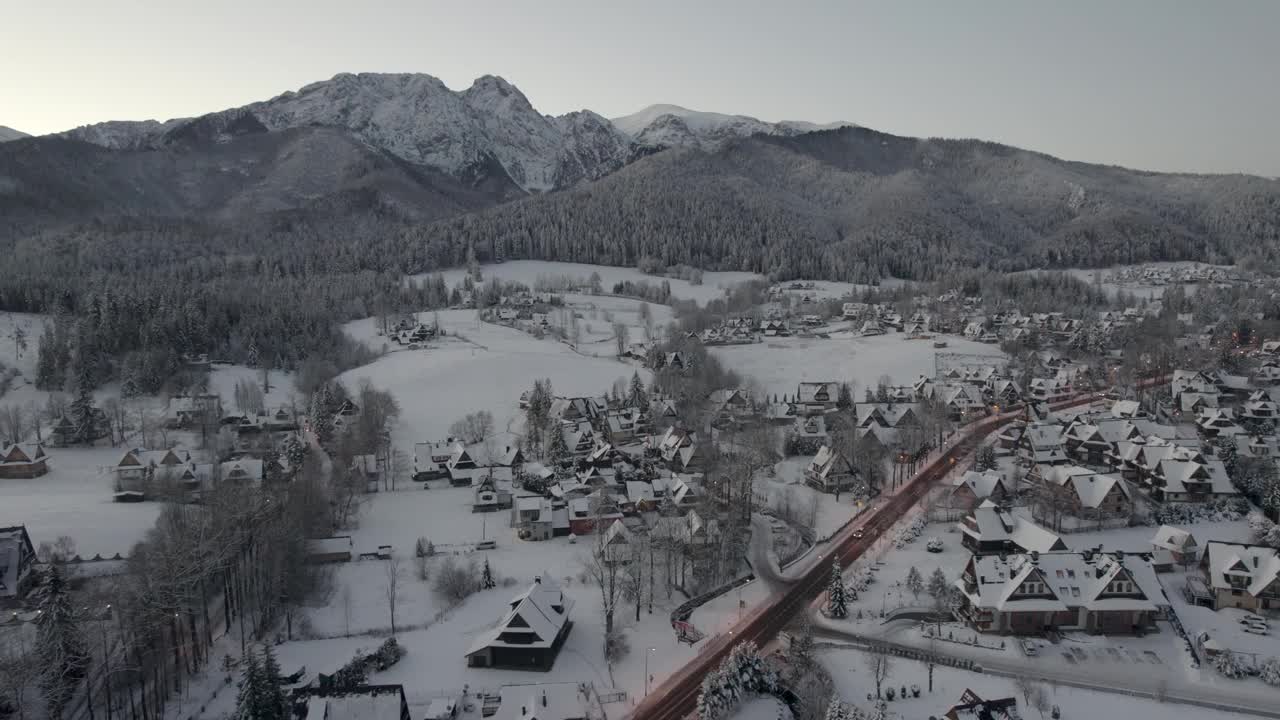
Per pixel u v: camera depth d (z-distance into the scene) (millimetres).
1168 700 87000
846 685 90062
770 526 143750
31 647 94500
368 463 176875
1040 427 168375
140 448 194250
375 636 104938
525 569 126875
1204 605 109375
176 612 97500
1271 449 163875
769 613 110188
